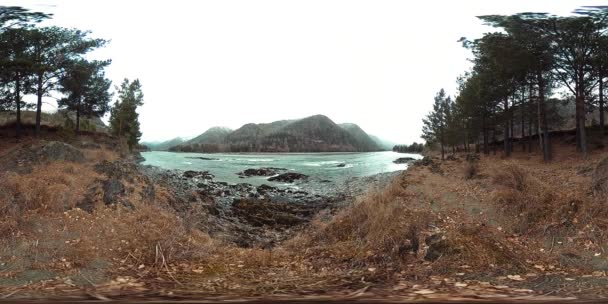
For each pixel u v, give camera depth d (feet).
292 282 16.90
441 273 17.74
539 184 33.60
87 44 84.23
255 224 43.88
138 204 32.71
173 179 75.36
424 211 29.58
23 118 113.70
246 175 103.76
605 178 30.22
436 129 132.57
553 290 14.97
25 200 26.58
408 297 14.25
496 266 18.35
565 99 86.89
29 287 15.51
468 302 13.53
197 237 27.91
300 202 60.64
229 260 21.93
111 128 148.97
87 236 23.16
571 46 68.33
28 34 71.15
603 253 19.84
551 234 23.73
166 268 19.30
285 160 171.94
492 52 74.64
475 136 123.13
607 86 79.46
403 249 21.54
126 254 20.85
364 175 97.40
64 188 29.76
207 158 172.55
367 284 16.29
